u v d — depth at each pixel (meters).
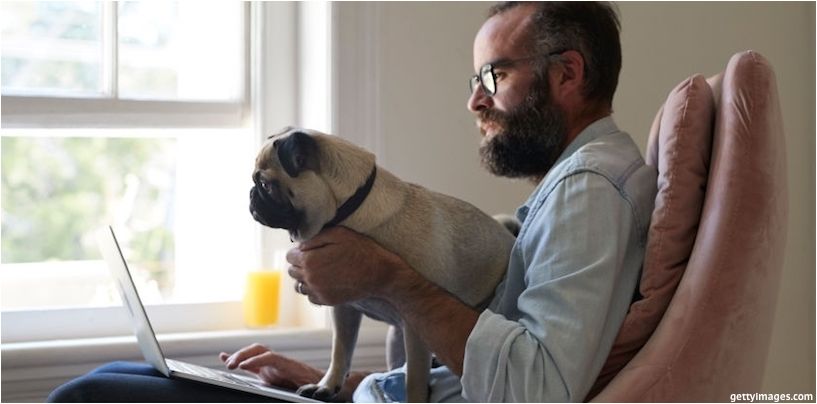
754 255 1.32
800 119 2.49
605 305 1.30
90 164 3.13
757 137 1.33
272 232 2.25
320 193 1.36
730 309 1.31
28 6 2.20
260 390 1.39
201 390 1.38
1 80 2.19
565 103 1.57
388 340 1.75
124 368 1.49
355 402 1.53
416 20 2.13
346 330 1.52
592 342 1.28
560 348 1.26
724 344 1.31
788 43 2.48
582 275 1.30
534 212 1.41
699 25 2.38
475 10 2.19
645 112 2.33
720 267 1.31
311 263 1.36
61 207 3.13
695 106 1.41
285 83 2.22
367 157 1.40
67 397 1.32
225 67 2.26
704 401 1.31
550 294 1.30
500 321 1.31
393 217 1.39
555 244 1.33
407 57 2.13
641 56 2.33
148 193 3.04
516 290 1.42
